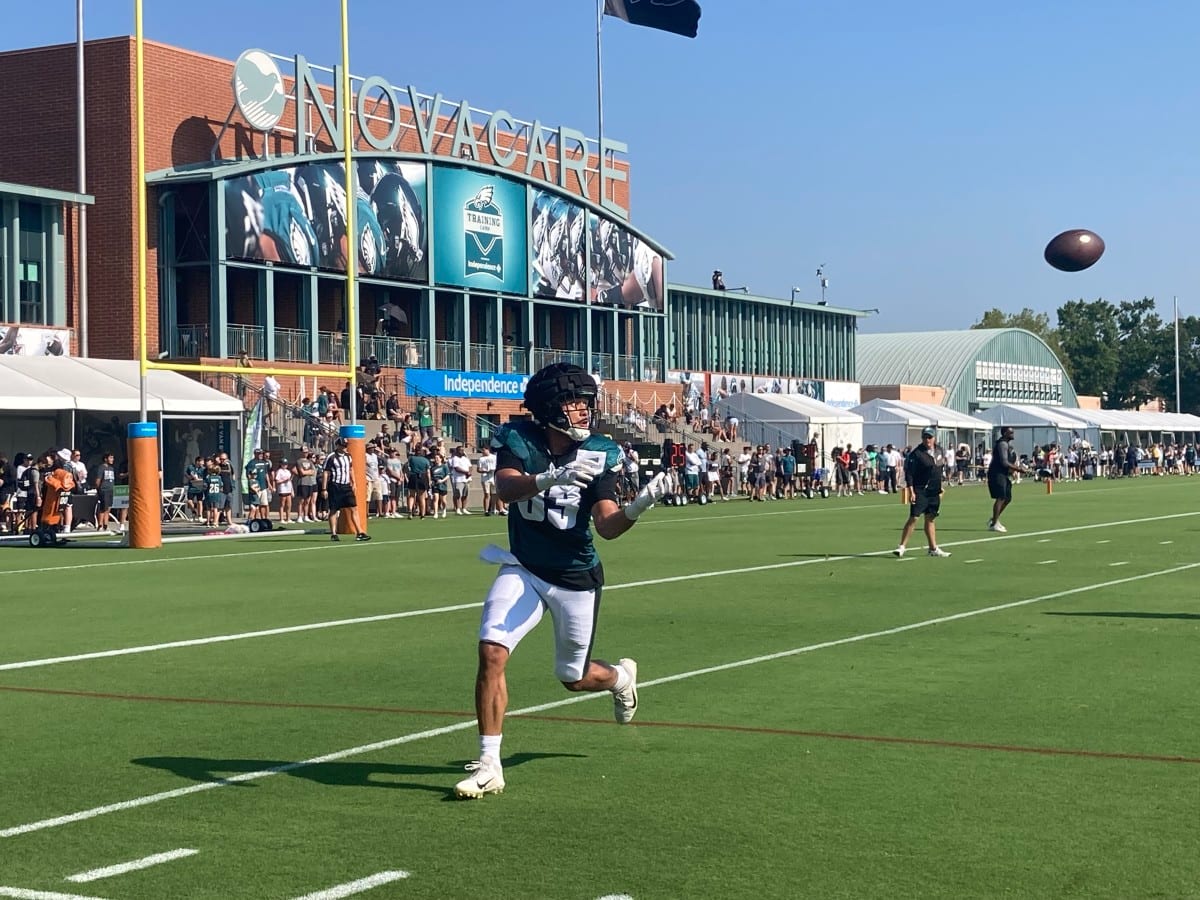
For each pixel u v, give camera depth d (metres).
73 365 35.53
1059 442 89.44
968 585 18.44
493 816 6.98
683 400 67.88
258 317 47.50
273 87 47.62
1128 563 21.78
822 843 6.48
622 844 6.49
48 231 43.56
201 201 45.69
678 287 75.12
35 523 30.67
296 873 6.07
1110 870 6.07
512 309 60.12
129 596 17.77
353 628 14.41
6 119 46.16
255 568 22.11
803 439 65.81
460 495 42.03
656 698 10.20
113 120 45.09
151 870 6.14
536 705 9.92
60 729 9.23
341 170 49.75
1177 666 11.52
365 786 7.62
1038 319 173.75
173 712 9.81
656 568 21.34
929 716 9.46
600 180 62.38
